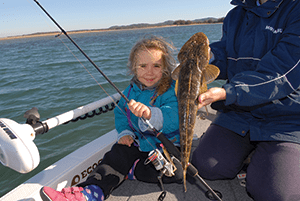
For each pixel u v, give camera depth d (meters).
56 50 37.00
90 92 9.64
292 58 1.55
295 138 1.68
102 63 17.38
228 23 2.28
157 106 2.08
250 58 2.04
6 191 4.45
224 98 1.58
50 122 1.74
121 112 2.28
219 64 2.31
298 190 1.50
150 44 1.97
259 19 2.01
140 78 2.11
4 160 1.38
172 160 1.92
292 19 1.75
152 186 2.10
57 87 10.67
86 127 6.67
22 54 33.19
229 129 2.06
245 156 2.02
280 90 1.54
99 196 1.75
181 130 1.49
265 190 1.59
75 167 2.05
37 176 1.93
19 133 1.37
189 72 1.49
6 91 10.69
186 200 1.90
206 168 1.98
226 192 1.97
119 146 2.08
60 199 1.52
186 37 47.06
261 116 1.90
